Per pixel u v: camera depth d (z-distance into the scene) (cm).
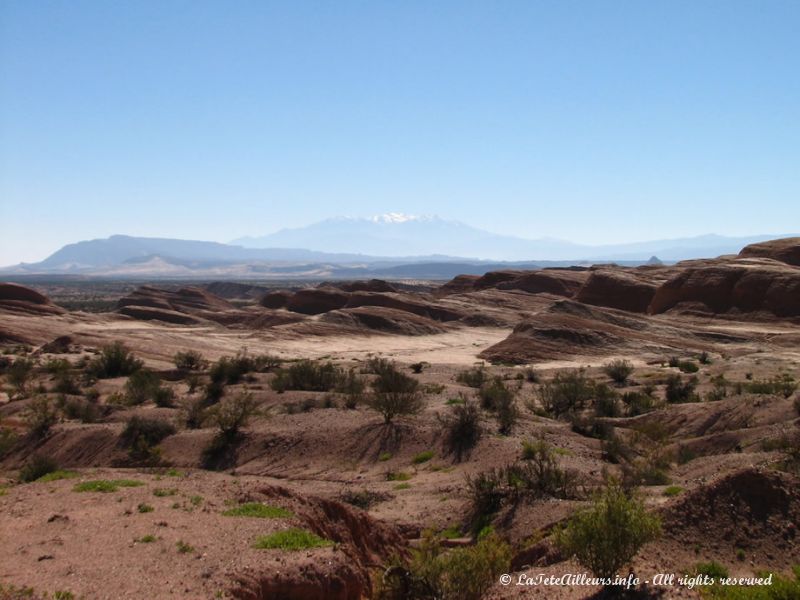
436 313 10556
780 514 1240
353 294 11312
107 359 5306
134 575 1000
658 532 1059
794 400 2838
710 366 5297
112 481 1803
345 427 2795
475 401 3475
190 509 1420
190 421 3180
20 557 1076
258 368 5203
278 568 1041
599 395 3678
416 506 1909
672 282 8412
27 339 7750
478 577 1054
